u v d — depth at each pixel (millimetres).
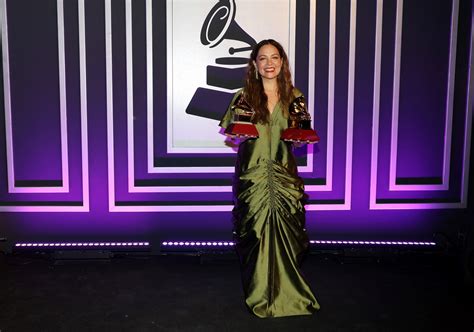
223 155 3629
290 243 2732
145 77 3551
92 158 3588
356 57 3604
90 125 3564
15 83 3523
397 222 3727
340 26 3572
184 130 3604
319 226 3697
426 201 3723
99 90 3545
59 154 3600
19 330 2438
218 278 3197
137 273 3268
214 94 3586
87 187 3594
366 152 3676
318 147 3660
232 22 3541
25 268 3330
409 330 2471
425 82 3664
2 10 3459
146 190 3617
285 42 3555
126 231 3641
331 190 3682
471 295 2936
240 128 2645
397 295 2924
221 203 3646
